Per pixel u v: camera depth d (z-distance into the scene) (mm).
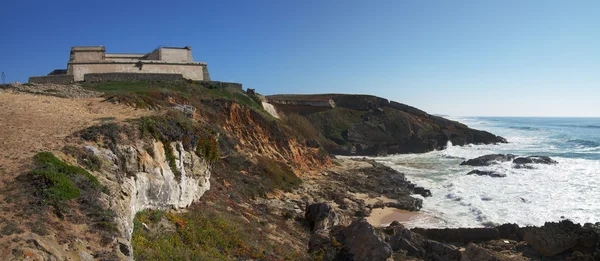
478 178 42562
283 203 28188
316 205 24359
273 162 37031
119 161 14320
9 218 8742
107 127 15508
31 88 24672
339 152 67188
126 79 41562
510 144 79375
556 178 41250
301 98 87562
